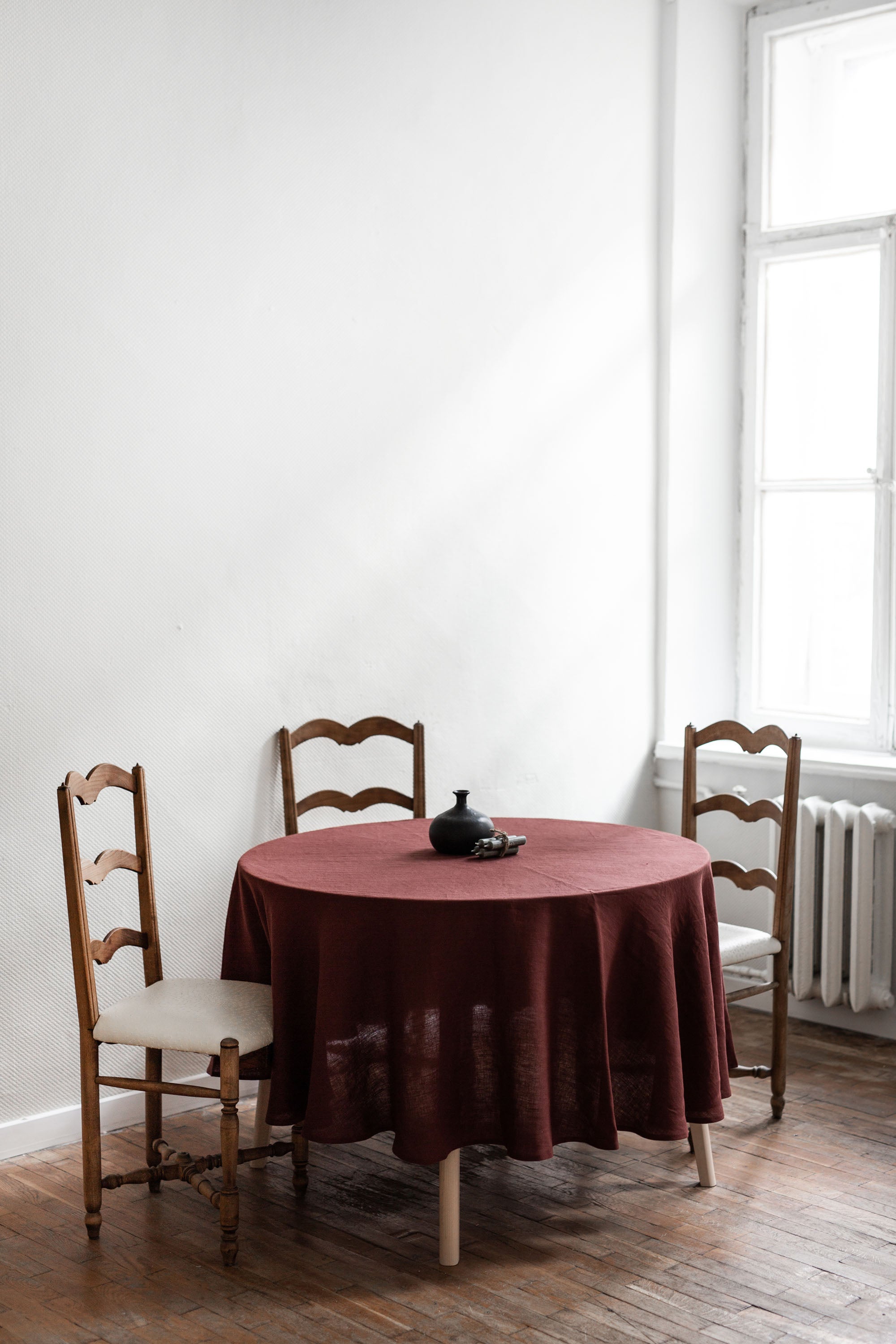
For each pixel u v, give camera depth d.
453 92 3.88
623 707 4.54
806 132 4.54
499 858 2.93
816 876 4.22
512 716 4.18
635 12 4.38
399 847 3.07
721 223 4.63
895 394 4.29
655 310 4.54
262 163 3.44
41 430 3.06
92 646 3.18
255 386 3.46
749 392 4.70
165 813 3.34
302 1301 2.43
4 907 3.06
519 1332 2.32
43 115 3.02
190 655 3.37
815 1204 2.85
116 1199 2.87
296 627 3.59
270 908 2.68
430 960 2.51
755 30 4.58
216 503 3.40
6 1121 3.08
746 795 4.41
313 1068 2.56
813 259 4.52
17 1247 2.64
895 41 4.32
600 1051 2.58
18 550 3.04
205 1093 2.61
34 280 3.03
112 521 3.20
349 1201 2.86
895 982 4.08
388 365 3.77
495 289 4.04
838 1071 3.72
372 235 3.70
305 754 3.64
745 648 4.77
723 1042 2.92
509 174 4.05
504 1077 2.55
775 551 4.71
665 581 4.59
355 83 3.63
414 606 3.88
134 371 3.22
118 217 3.17
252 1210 2.82
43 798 3.12
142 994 2.82
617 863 2.88
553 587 4.28
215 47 3.32
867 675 4.49
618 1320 2.36
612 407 4.42
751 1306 2.41
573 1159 3.10
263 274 3.46
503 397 4.09
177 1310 2.39
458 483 3.98
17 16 2.96
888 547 4.32
